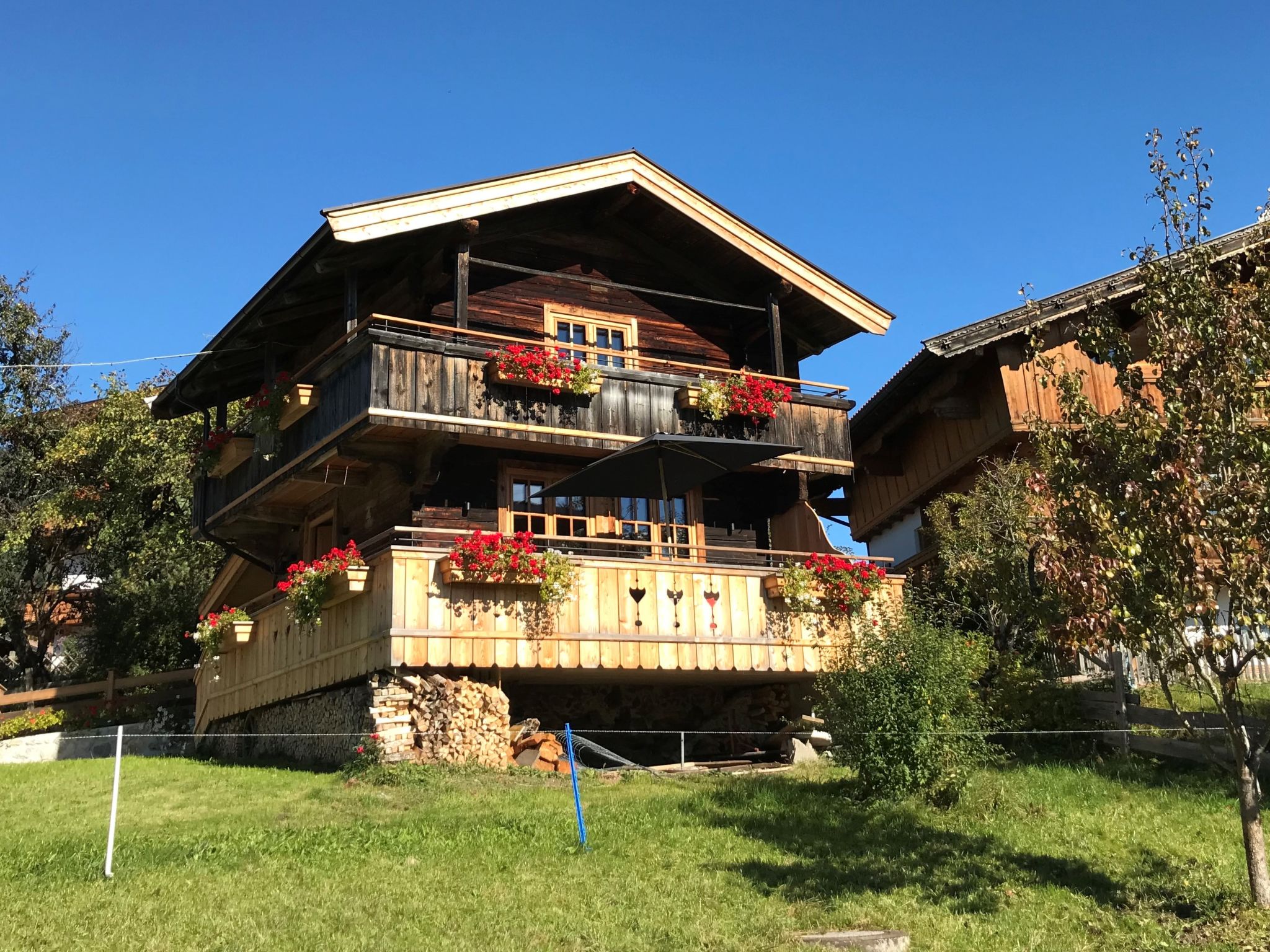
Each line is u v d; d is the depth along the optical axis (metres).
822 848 10.13
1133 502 8.04
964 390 20.44
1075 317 19.36
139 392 26.41
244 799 12.34
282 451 17.14
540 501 16.55
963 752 11.73
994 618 16.33
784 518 18.27
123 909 8.24
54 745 20.50
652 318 18.41
